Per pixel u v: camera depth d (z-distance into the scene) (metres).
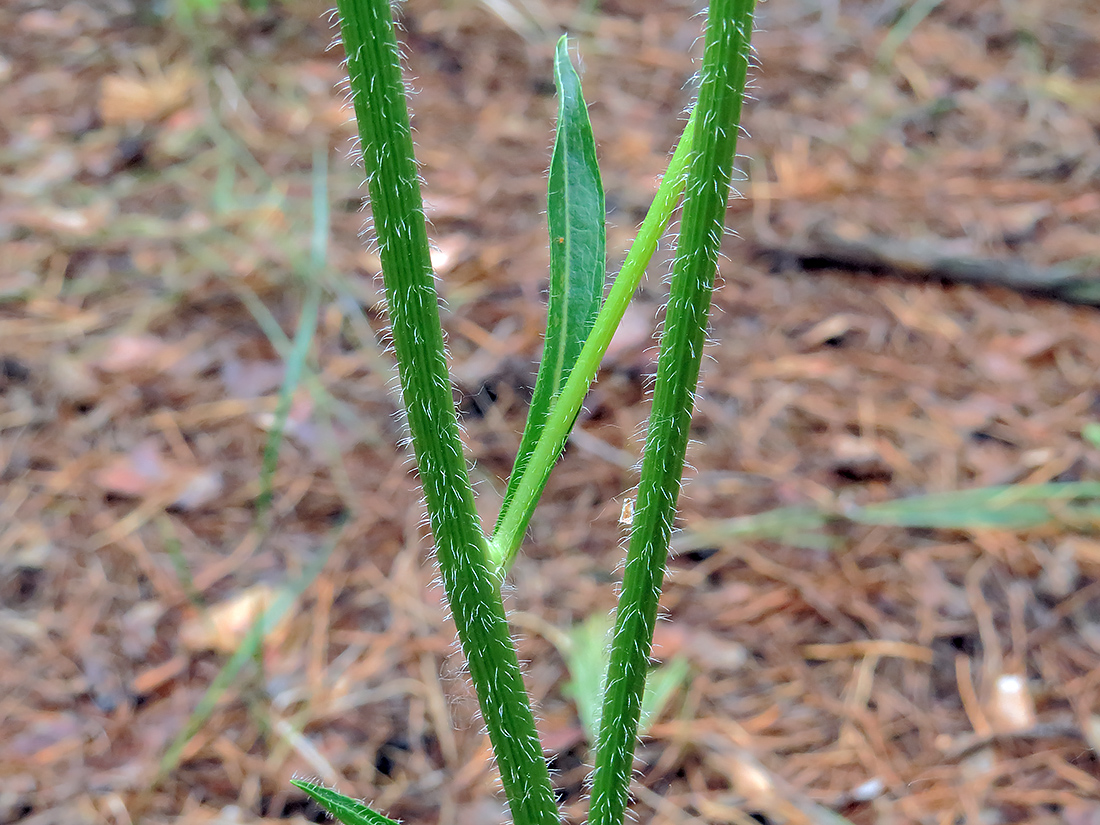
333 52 0.60
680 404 0.12
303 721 0.30
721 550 0.35
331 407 0.40
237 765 0.29
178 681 0.31
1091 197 0.50
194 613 0.33
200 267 0.46
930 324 0.44
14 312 0.43
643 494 0.13
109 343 0.42
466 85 0.58
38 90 0.56
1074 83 0.59
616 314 0.13
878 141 0.55
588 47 0.62
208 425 0.39
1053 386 0.41
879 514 0.36
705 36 0.11
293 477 0.38
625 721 0.14
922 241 0.47
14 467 0.37
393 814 0.28
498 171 0.52
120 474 0.37
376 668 0.32
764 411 0.40
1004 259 0.46
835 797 0.28
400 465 0.38
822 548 0.35
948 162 0.53
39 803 0.28
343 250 0.47
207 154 0.52
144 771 0.29
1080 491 0.35
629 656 0.14
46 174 0.51
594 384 0.41
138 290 0.45
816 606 0.33
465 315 0.44
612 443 0.39
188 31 0.61
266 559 0.35
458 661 0.31
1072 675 0.31
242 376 0.41
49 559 0.34
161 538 0.35
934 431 0.39
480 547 0.13
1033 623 0.33
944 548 0.35
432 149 0.53
